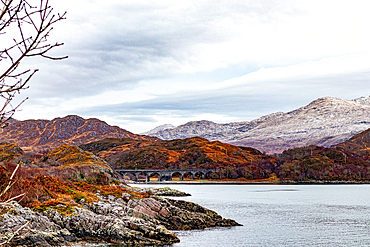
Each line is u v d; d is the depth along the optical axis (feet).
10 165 253.24
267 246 210.18
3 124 30.71
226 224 272.10
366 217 329.11
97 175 427.33
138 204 259.39
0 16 26.81
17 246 169.27
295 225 281.33
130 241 202.18
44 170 380.58
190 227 256.73
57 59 30.30
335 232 253.85
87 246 191.52
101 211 241.96
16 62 28.45
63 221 206.59
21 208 192.95
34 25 28.43
